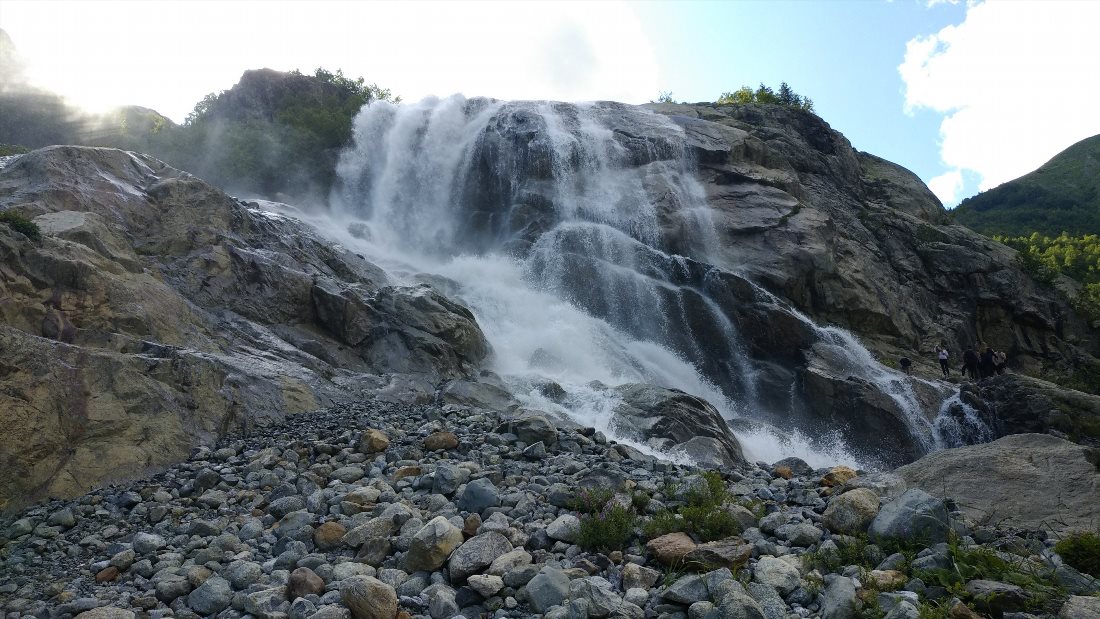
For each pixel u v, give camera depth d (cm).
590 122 3516
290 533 766
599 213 2989
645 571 642
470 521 747
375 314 1734
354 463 1022
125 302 1221
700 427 1639
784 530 734
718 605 565
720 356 2673
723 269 2897
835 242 3303
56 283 1140
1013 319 3906
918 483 943
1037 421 2386
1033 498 852
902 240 3934
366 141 3750
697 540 722
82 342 1113
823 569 654
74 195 1423
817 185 3900
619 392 1761
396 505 796
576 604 566
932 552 627
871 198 4391
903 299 3528
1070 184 12538
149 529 819
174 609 646
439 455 1040
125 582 696
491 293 2491
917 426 2494
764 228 3055
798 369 2623
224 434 1124
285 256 1759
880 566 631
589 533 716
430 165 3503
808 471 1224
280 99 4200
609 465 955
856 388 2488
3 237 1098
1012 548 662
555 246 2850
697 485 848
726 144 3506
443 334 1781
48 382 955
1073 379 3700
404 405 1411
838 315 3119
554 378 2059
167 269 1469
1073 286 4456
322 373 1458
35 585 689
